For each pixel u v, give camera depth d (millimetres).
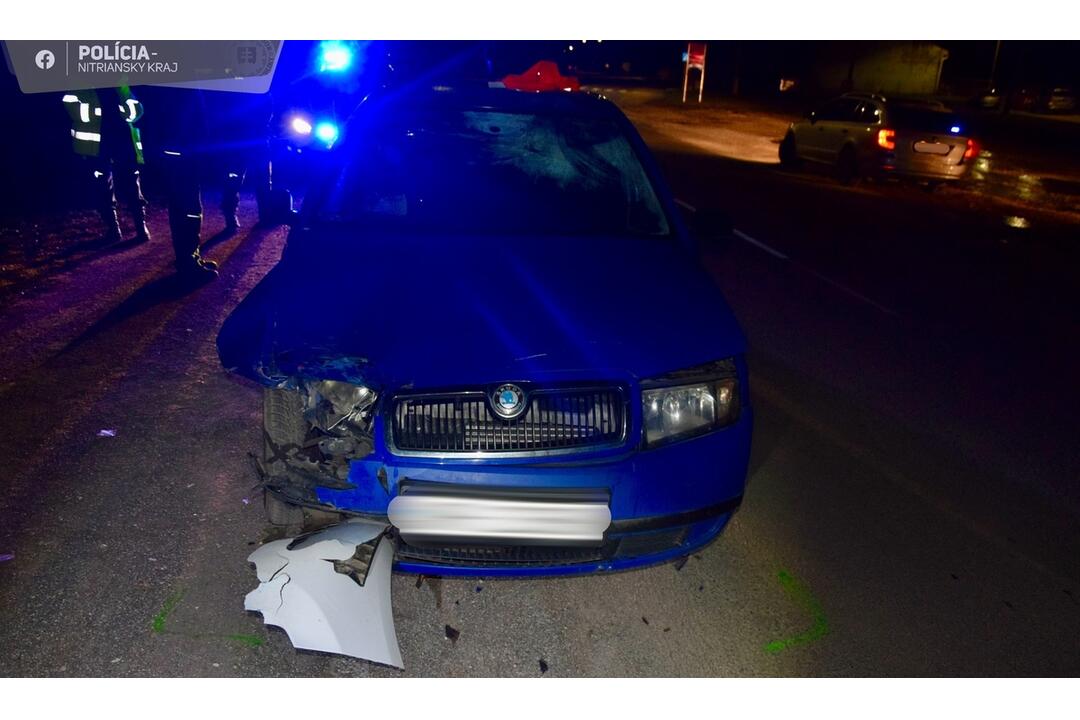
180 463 4027
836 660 2934
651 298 3348
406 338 2977
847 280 8555
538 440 2805
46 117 11344
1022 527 3883
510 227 3873
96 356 5371
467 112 4457
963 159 15352
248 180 11523
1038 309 7820
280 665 2777
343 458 2859
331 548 2832
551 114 4496
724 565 3439
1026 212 14164
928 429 4938
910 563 3527
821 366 5953
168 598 3049
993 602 3301
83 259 7672
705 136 25359
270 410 3031
